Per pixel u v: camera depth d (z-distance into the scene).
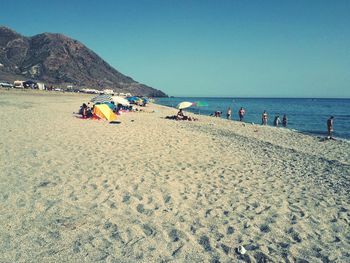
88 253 4.61
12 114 21.08
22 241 4.81
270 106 101.81
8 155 9.61
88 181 7.77
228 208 6.63
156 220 5.86
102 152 10.97
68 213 5.90
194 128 22.38
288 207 6.86
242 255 4.78
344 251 5.02
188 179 8.55
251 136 20.58
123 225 5.57
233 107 86.94
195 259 4.62
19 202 6.23
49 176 7.95
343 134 28.20
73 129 15.75
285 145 17.94
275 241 5.29
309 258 4.79
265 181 8.88
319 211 6.71
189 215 6.18
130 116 28.83
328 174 10.29
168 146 13.08
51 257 4.44
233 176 9.19
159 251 4.79
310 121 44.06
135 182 7.95
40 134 13.51
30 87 91.56
